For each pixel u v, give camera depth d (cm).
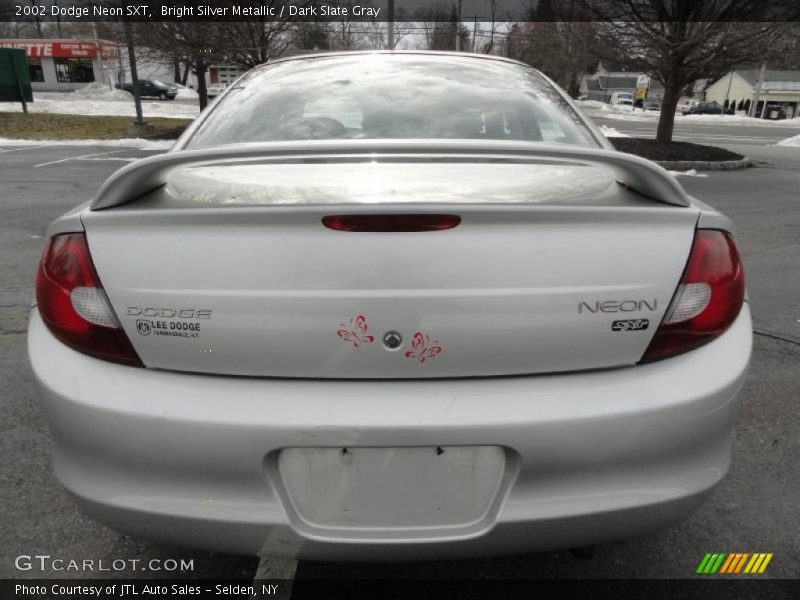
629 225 139
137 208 144
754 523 211
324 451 136
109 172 1033
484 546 140
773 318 396
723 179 1037
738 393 146
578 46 1317
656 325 139
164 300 136
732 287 147
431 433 132
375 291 132
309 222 133
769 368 325
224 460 134
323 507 139
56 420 143
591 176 174
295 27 1519
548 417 133
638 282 138
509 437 133
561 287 135
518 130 220
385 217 133
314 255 133
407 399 134
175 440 135
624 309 137
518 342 135
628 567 191
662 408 137
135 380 138
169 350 137
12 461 241
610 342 138
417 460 136
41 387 144
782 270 500
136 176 141
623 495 139
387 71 252
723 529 208
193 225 136
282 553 141
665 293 139
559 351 136
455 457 137
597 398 136
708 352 144
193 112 2580
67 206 734
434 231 134
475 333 134
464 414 133
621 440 137
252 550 141
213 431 133
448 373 135
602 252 137
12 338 360
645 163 139
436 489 138
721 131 2789
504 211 134
